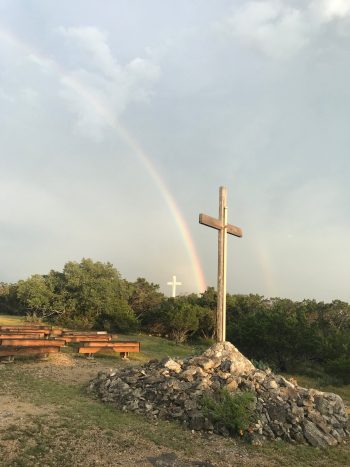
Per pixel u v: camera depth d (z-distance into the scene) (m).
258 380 9.49
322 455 7.22
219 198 12.16
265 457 6.75
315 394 9.64
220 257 11.80
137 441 6.79
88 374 12.22
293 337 21.95
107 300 30.80
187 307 31.72
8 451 5.80
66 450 6.09
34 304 30.55
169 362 10.16
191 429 7.64
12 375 11.05
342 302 36.97
